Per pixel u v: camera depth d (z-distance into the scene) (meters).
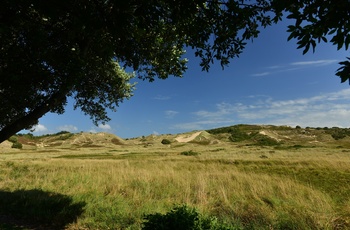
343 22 3.15
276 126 154.50
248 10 5.06
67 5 4.16
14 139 88.25
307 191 10.65
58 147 99.88
